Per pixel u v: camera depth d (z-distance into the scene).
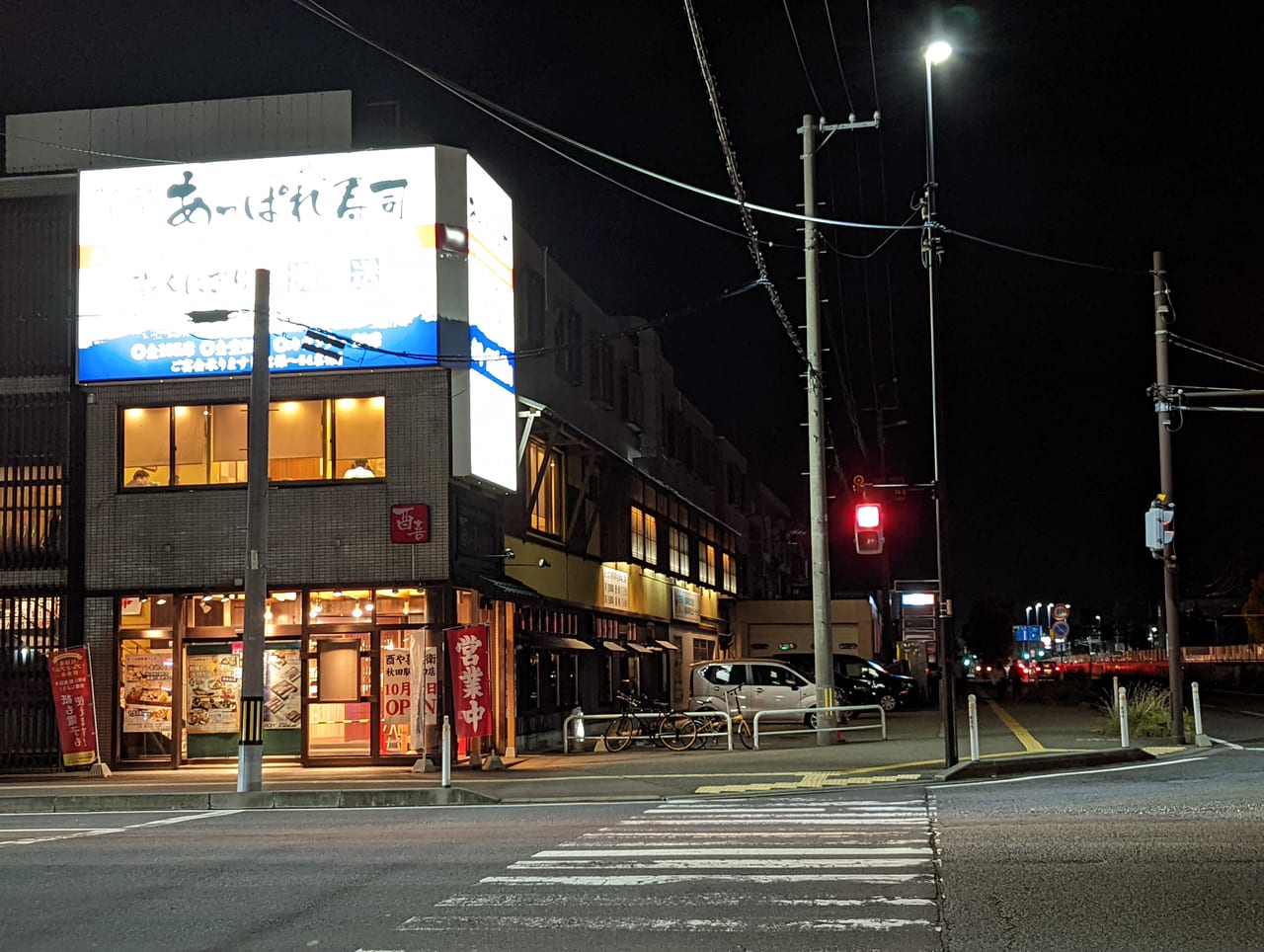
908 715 37.00
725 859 10.62
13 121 24.92
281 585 22.64
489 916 8.50
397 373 22.70
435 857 11.23
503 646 25.50
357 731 22.61
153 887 10.10
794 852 10.91
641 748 26.19
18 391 23.52
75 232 23.84
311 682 22.80
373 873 10.41
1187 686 53.50
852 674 44.50
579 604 31.02
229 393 23.03
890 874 9.71
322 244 22.80
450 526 22.41
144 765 22.88
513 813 15.46
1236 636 89.25
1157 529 23.98
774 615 55.88
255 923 8.55
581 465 31.69
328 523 22.64
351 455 22.83
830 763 20.83
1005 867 9.91
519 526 26.56
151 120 24.62
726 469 53.81
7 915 9.09
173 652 23.11
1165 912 8.20
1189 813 13.12
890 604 64.75
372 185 22.83
